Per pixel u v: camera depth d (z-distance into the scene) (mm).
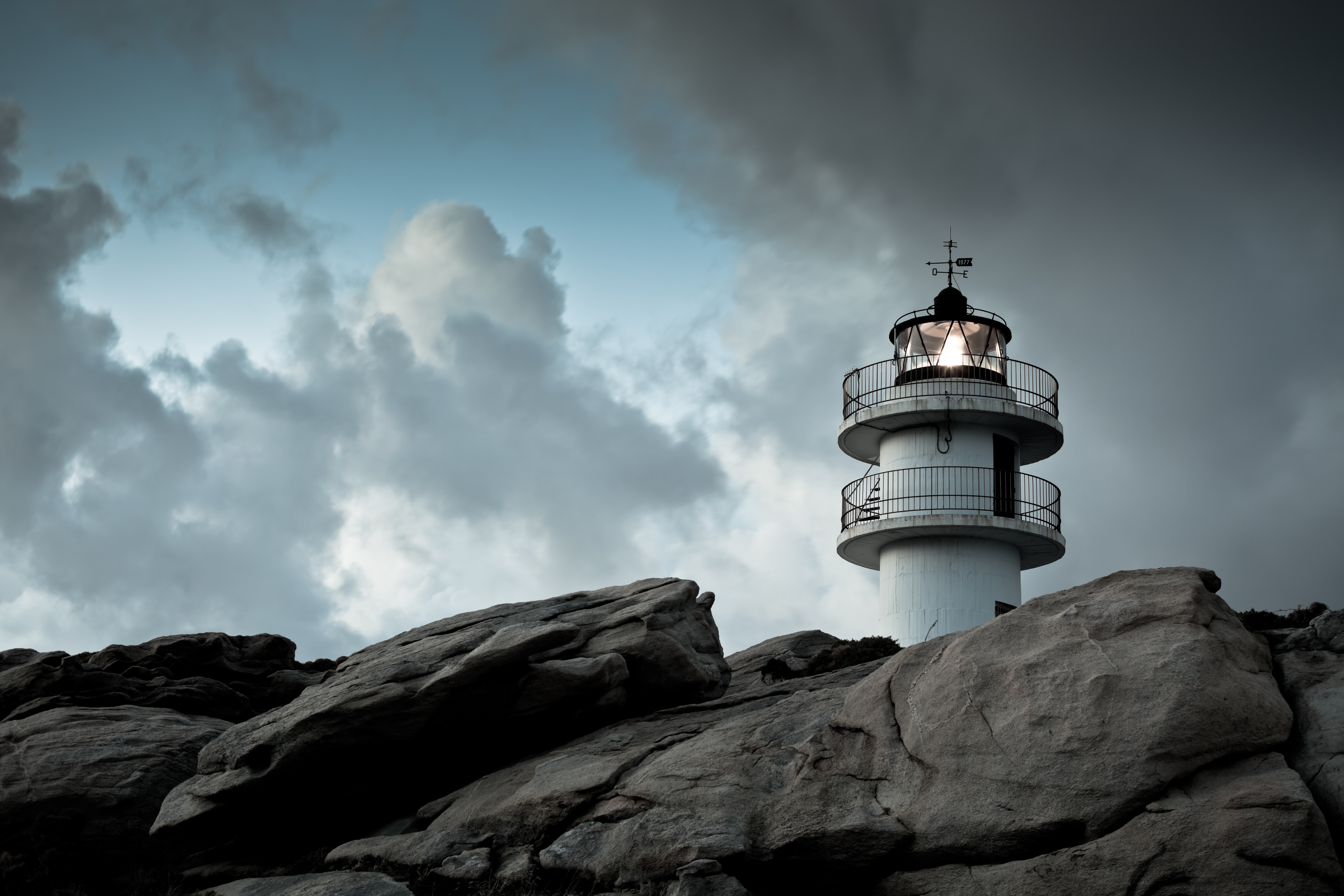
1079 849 12398
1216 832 11852
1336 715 12953
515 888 14867
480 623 22188
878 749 14625
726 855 13773
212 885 17547
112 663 25953
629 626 20797
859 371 33875
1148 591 14594
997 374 32250
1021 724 13555
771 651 32312
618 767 16688
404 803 19828
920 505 31422
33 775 20188
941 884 13125
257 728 19266
